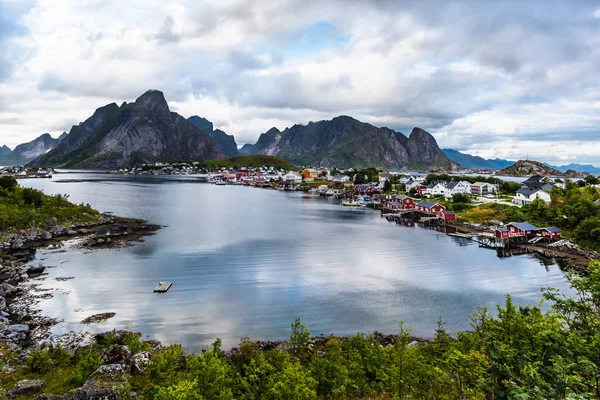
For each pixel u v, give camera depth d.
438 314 41.44
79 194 165.25
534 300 45.66
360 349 27.55
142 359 25.97
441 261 64.25
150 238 79.38
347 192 185.50
